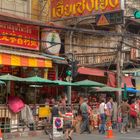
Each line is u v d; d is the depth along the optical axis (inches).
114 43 1348.4
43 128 971.3
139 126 1227.2
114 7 1103.6
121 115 1086.4
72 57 1139.9
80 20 1171.3
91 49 1336.1
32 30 1071.6
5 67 1015.0
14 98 911.0
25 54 975.6
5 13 1006.4
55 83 989.8
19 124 907.4
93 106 1146.7
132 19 1392.7
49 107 990.4
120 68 1235.2
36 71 1096.8
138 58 1430.9
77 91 1253.7
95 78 1332.4
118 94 1207.6
